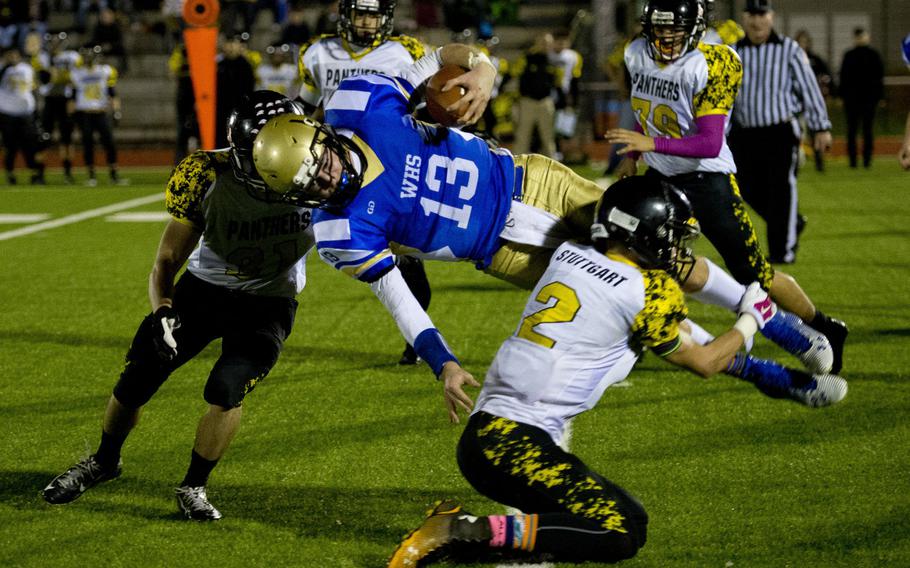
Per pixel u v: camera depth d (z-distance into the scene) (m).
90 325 19.72
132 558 9.98
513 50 63.72
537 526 8.84
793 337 11.68
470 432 9.35
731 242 14.28
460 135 10.67
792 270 23.81
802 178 43.44
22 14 60.28
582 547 8.84
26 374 16.39
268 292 10.91
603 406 14.37
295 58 46.44
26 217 35.41
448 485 11.76
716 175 14.38
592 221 10.86
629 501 9.18
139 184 46.22
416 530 8.90
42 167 46.50
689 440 12.97
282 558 9.97
